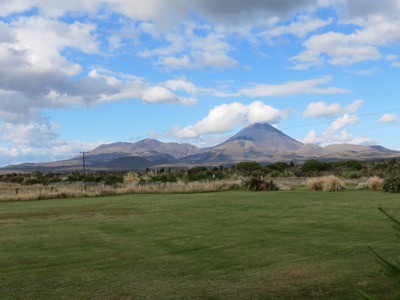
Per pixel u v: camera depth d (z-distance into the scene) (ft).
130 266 28.35
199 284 24.03
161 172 194.08
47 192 97.86
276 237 37.78
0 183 221.25
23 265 28.94
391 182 86.58
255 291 22.70
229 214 55.21
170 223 48.49
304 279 24.61
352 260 28.63
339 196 76.13
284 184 113.50
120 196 94.99
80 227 47.06
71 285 24.07
